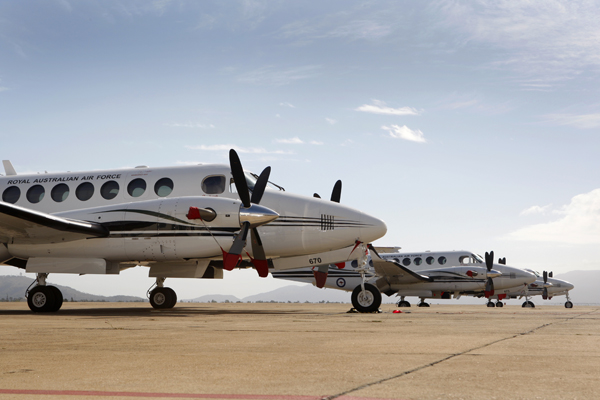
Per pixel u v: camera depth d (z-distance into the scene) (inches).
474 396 110.0
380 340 221.1
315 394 112.6
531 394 111.7
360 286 518.3
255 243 486.6
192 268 526.3
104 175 538.3
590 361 158.7
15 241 485.7
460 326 310.0
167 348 192.4
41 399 108.3
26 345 201.9
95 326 302.5
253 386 121.3
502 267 1099.9
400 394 112.0
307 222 494.3
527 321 369.7
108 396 111.0
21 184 552.7
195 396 110.9
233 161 459.5
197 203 466.3
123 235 476.7
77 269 487.2
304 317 417.4
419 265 1103.6
